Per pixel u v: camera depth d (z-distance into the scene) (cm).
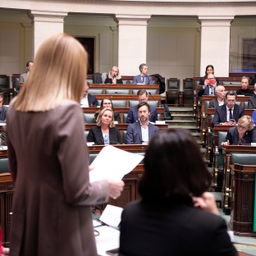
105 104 649
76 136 149
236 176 490
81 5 1266
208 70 1041
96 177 202
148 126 624
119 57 1300
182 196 138
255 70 1376
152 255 134
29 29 1516
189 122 1077
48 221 153
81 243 155
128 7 1289
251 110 782
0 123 637
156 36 1570
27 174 158
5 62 1501
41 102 153
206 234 130
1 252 241
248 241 470
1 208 371
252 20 1375
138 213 142
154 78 1183
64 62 158
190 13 1296
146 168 141
